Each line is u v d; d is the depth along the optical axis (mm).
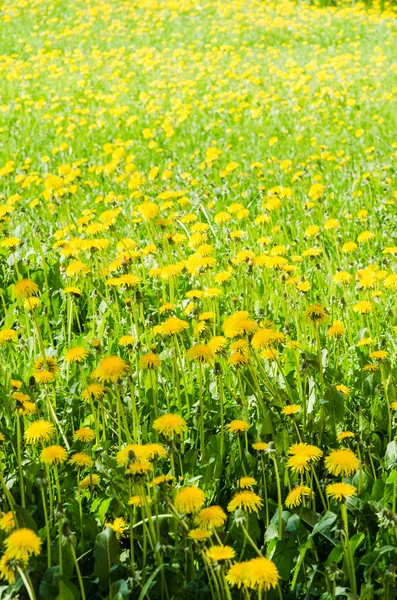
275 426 2725
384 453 2709
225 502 2500
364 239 4355
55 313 4223
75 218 5863
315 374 3074
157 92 11602
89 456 2521
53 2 19641
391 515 2078
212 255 4738
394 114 9188
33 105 11156
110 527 2096
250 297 3896
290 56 14078
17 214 5285
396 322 3725
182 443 2734
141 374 3162
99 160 8109
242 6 18469
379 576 2047
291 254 5012
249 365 2664
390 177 6551
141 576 2061
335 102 9930
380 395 2877
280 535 2125
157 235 4781
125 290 3439
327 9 17844
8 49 15852
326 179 6848
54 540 2164
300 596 2074
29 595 1864
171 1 19062
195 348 2514
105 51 15523
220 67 13195
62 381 3207
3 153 8508
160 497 2004
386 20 16453
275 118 9469
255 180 6891
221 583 1854
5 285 4574
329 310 3883
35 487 2387
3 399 2857
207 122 9555
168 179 6645
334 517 2084
